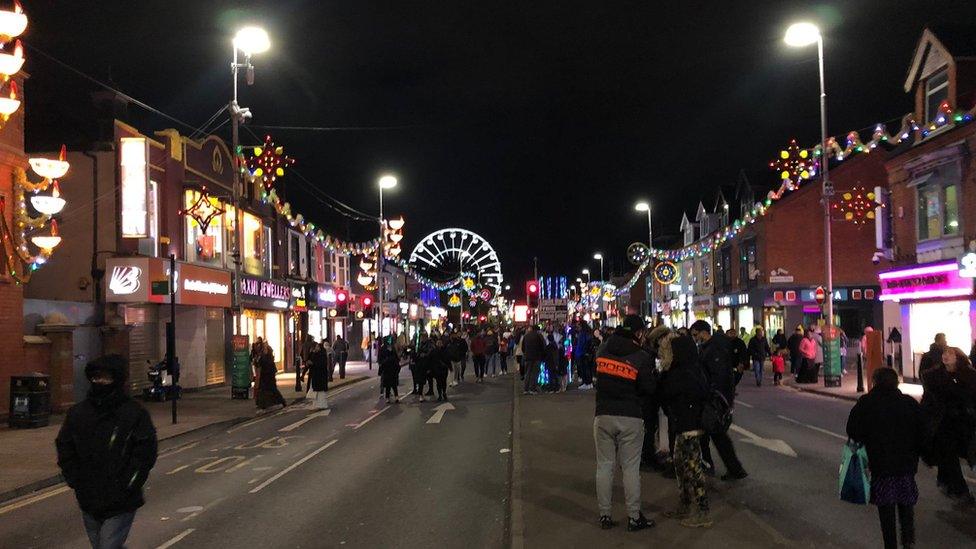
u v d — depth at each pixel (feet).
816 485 31.99
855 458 23.04
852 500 23.09
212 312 94.73
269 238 119.34
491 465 39.40
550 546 22.95
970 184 70.95
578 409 60.49
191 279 85.51
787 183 95.14
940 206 76.18
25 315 64.39
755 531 24.31
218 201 95.50
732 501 28.89
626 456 24.80
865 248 139.13
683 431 25.54
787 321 138.00
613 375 24.94
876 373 22.35
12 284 61.41
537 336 75.87
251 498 32.99
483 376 108.27
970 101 71.36
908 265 82.02
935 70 76.07
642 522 24.68
